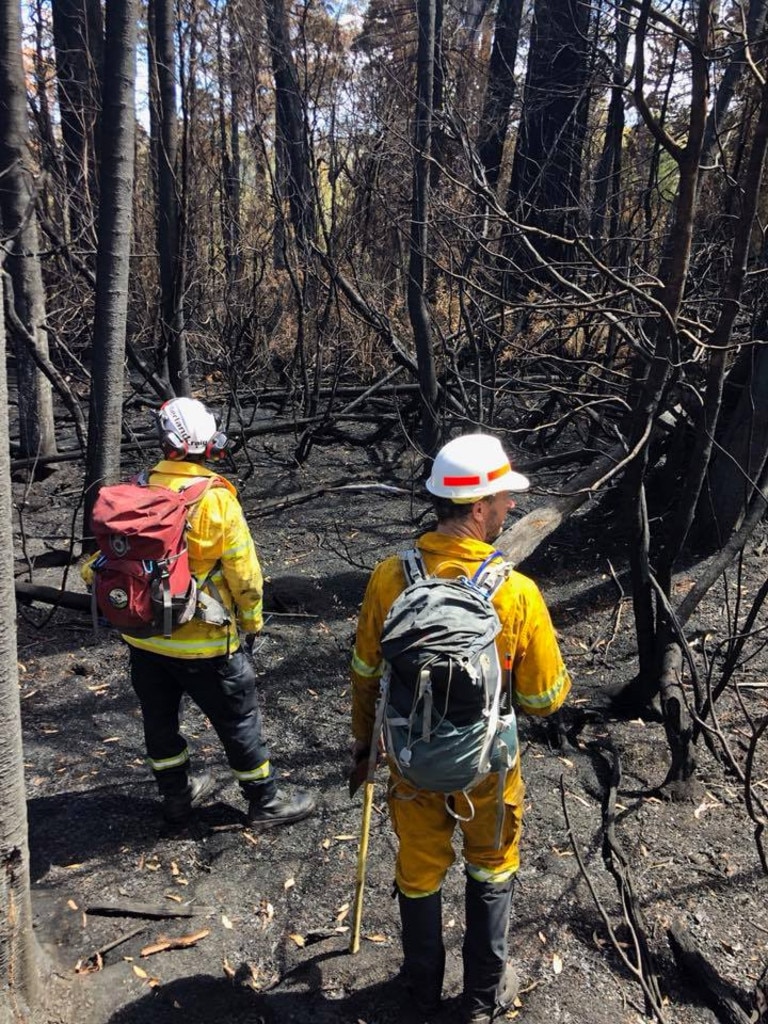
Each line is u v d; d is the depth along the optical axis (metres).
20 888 2.34
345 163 8.03
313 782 3.77
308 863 3.25
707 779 3.70
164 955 2.81
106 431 5.55
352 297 7.91
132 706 4.39
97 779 3.77
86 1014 2.56
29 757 3.93
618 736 4.04
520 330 7.30
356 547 6.47
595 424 7.16
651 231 6.72
